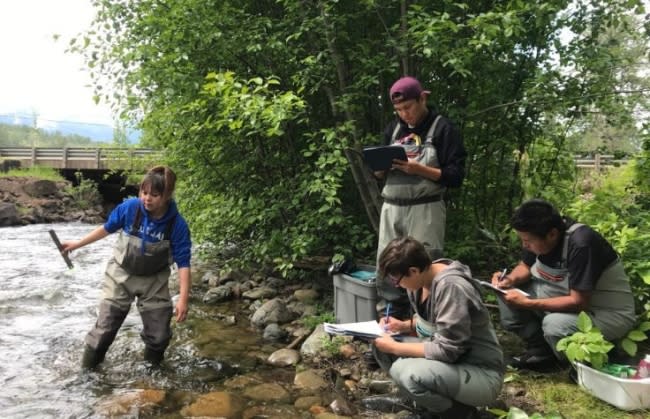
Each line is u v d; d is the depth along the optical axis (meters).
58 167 19.52
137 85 5.08
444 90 4.70
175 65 4.75
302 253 4.46
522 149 5.03
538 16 3.98
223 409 2.94
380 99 4.62
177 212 3.49
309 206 4.70
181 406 3.03
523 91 4.52
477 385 2.40
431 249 3.30
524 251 3.37
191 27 4.46
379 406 2.93
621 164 5.55
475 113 4.36
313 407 2.98
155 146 6.29
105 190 19.62
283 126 4.52
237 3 4.86
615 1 4.56
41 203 15.88
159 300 3.59
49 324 4.60
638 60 4.77
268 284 5.64
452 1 4.25
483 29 3.76
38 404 3.04
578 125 5.09
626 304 2.96
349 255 4.50
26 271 6.98
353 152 4.41
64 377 3.43
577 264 2.88
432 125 3.29
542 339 3.23
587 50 4.50
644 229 4.04
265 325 4.49
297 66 4.60
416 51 4.20
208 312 4.95
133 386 3.29
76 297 5.57
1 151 20.89
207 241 6.28
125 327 4.42
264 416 2.89
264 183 5.24
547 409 2.72
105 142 13.70
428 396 2.44
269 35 4.62
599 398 2.76
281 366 3.62
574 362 2.89
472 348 2.48
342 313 3.97
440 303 2.42
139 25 4.92
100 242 10.02
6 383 3.33
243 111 3.99
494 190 5.22
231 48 4.59
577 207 4.37
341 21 4.23
